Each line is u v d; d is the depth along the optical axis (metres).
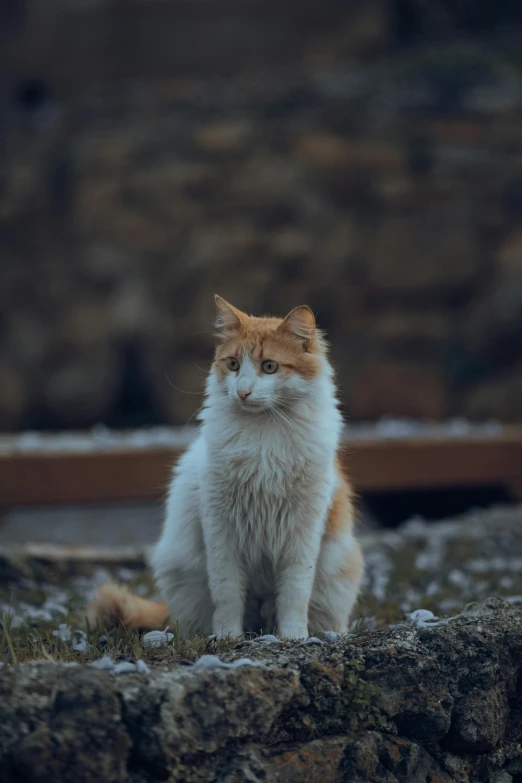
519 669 3.43
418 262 17.50
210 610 4.14
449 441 8.82
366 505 10.81
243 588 3.96
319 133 17.94
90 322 17.97
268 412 3.81
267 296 17.72
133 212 18.20
